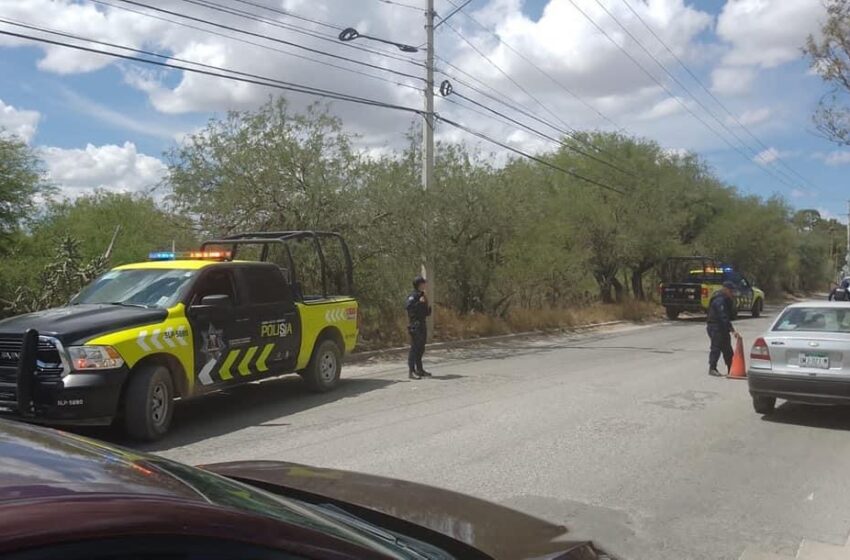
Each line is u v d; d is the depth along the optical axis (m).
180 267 9.03
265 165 16.05
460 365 14.94
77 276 14.27
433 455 7.24
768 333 9.55
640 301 34.00
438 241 18.92
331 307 11.26
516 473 6.62
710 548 4.93
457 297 22.66
